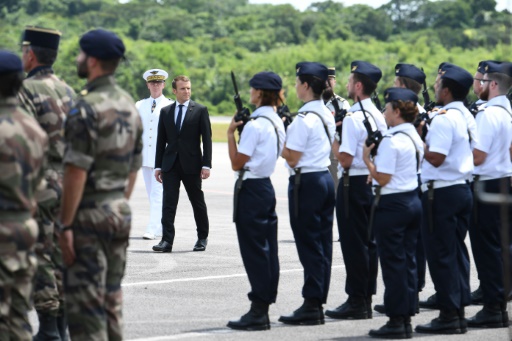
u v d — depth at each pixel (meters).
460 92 13.59
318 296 13.80
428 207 13.38
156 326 13.42
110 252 10.26
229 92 186.75
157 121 22.36
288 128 13.73
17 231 9.68
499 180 14.04
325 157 13.88
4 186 9.60
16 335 9.91
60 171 12.31
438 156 13.18
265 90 13.45
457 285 13.35
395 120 13.04
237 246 21.30
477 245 14.02
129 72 163.00
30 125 9.84
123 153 10.21
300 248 13.88
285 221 26.55
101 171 10.09
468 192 13.46
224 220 26.47
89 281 10.09
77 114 9.96
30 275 9.92
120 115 10.19
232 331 13.24
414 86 15.48
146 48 192.88
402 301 12.91
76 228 10.08
